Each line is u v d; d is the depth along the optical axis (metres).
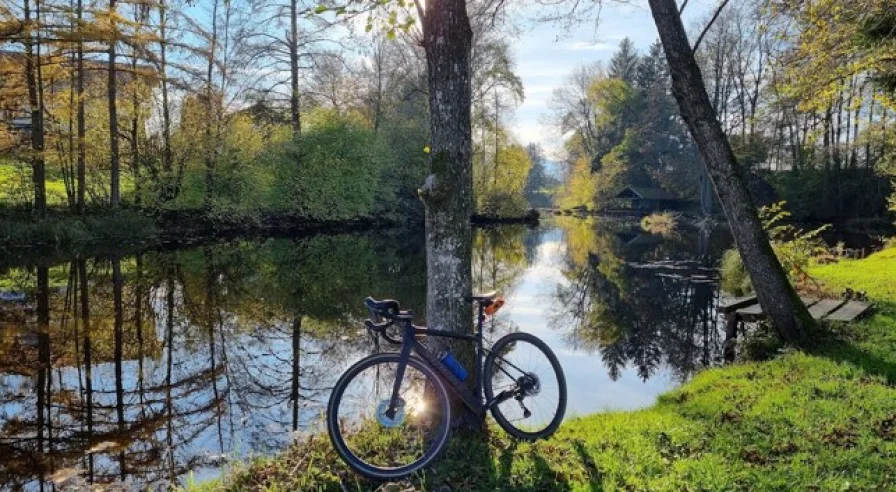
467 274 3.85
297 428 5.89
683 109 6.35
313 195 27.05
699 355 8.52
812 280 9.60
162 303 12.18
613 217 49.75
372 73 32.78
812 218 36.03
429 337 3.88
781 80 9.48
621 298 13.52
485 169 38.06
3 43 17.39
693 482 3.21
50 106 20.44
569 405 6.11
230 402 6.71
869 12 7.71
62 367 8.08
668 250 23.59
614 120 55.56
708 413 4.43
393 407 3.42
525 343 3.91
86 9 17.95
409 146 32.22
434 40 3.67
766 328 6.76
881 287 9.47
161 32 20.08
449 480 3.24
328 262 18.53
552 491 3.13
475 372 3.85
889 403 4.33
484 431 3.81
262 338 9.63
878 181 33.41
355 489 3.22
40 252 17.67
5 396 6.88
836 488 3.12
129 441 5.58
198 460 5.10
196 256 18.80
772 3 8.09
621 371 7.64
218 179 24.05
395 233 29.19
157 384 7.39
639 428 4.09
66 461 5.12
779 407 4.40
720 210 45.06
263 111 26.52
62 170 20.23
